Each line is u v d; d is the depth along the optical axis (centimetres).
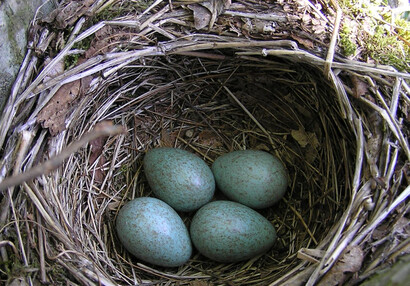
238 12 13
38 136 11
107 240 13
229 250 12
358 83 12
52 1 13
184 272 13
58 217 11
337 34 13
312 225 13
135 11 13
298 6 13
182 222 13
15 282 9
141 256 12
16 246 10
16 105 11
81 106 12
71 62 12
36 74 12
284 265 12
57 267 10
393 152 11
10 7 11
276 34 13
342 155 13
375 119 12
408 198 11
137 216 12
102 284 11
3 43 11
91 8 12
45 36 12
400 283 8
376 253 10
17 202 10
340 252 10
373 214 11
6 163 10
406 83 12
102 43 12
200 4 13
